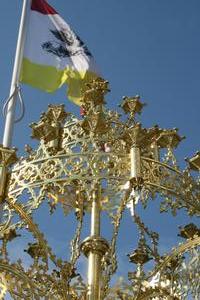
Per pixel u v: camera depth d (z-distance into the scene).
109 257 7.83
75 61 10.56
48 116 9.16
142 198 9.00
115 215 8.20
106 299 7.47
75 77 10.41
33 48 10.41
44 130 8.91
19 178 8.46
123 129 8.84
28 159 8.77
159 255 9.15
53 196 8.66
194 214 8.38
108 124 8.65
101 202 8.30
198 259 8.49
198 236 8.62
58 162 8.24
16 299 7.17
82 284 7.46
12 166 7.96
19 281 7.25
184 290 8.34
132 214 9.13
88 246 7.85
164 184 8.36
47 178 8.23
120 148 8.77
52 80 10.23
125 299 7.51
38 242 8.10
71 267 7.76
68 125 9.59
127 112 9.07
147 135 8.25
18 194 8.30
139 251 9.50
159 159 8.94
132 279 7.74
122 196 8.30
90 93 8.95
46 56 10.42
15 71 9.80
